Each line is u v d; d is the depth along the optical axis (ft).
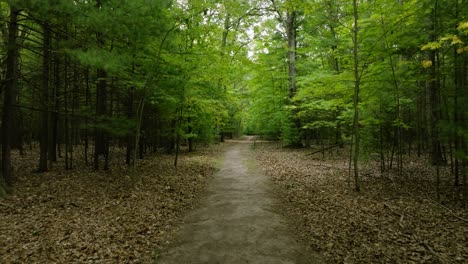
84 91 43.88
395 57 32.37
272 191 30.22
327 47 48.32
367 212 22.04
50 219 19.79
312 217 21.49
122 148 70.79
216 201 26.66
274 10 67.21
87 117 34.60
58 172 37.09
